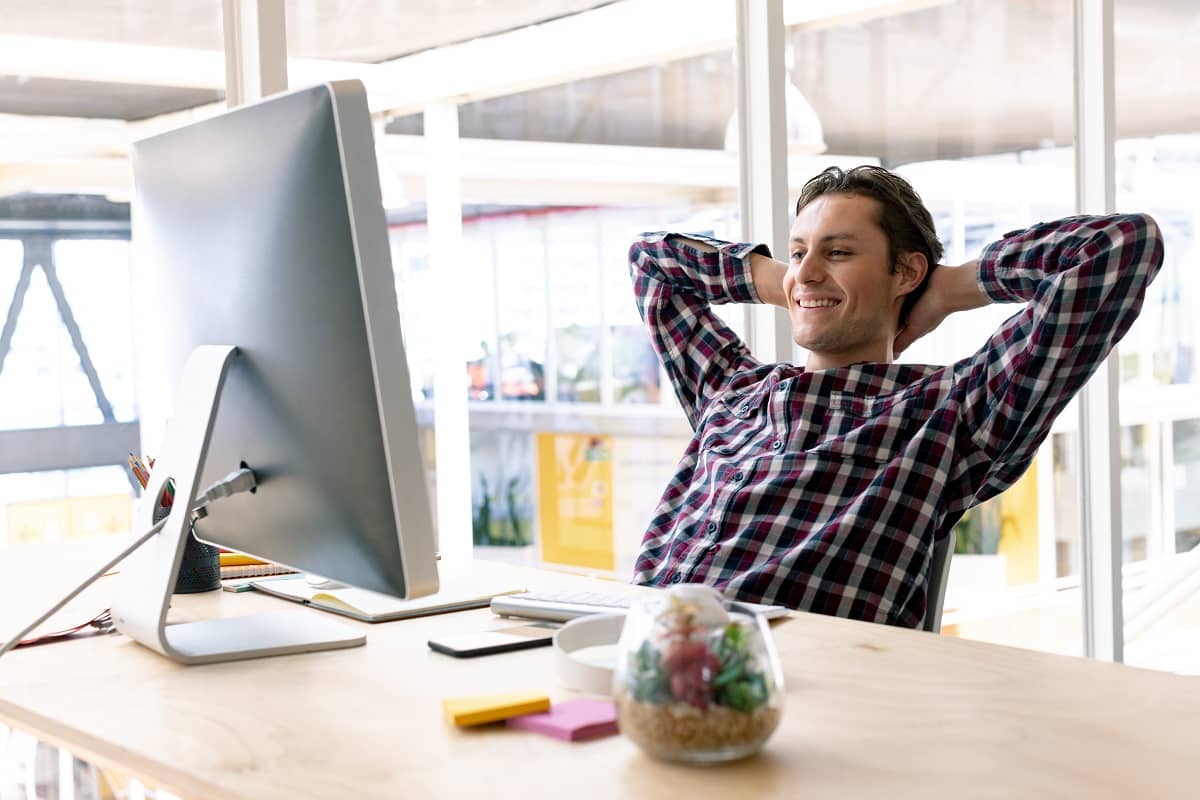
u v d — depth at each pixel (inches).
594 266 146.8
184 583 57.3
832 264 69.7
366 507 39.4
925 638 44.1
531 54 115.6
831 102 104.8
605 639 41.3
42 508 86.7
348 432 39.2
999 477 66.4
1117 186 120.0
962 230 112.7
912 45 109.5
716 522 65.8
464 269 142.2
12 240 85.6
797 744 32.0
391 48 106.7
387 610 50.6
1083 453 120.3
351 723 35.4
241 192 42.0
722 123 115.0
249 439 44.9
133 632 45.8
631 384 169.5
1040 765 29.9
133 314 90.2
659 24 114.0
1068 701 35.4
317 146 37.8
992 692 36.4
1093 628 121.1
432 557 39.4
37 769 57.2
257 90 82.1
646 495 175.2
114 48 86.7
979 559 117.3
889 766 30.1
